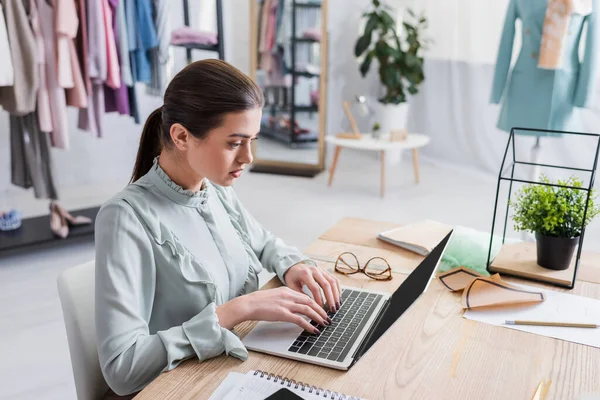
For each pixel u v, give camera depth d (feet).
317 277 4.47
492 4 15.31
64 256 11.08
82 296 4.15
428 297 4.40
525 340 3.81
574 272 4.52
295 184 15.61
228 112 3.67
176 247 4.04
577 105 10.13
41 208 13.65
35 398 7.00
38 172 10.93
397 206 13.83
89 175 15.49
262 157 17.20
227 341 3.57
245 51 17.43
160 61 11.60
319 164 16.67
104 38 10.55
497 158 15.85
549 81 10.03
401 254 5.25
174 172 4.17
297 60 16.25
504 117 10.74
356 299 4.35
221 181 3.91
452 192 14.97
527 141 14.83
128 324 3.64
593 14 9.69
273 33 16.26
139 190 4.11
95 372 4.10
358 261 5.07
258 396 3.17
